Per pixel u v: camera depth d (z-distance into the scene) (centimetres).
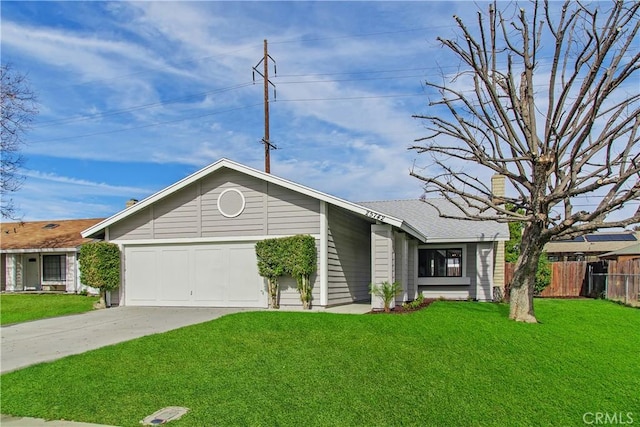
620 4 924
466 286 1822
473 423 521
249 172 1383
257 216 1402
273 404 573
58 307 1664
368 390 617
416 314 1171
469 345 838
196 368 721
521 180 1076
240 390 623
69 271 2372
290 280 1362
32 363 775
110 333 1025
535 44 1084
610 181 902
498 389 624
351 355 773
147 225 1508
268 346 836
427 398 590
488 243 1778
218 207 1441
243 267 1418
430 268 1867
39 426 532
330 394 604
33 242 2456
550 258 3894
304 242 1293
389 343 845
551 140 1152
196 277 1458
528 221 1052
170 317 1233
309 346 830
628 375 689
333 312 1246
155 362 755
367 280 1831
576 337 927
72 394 624
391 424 518
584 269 2252
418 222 1945
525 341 876
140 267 1515
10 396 623
